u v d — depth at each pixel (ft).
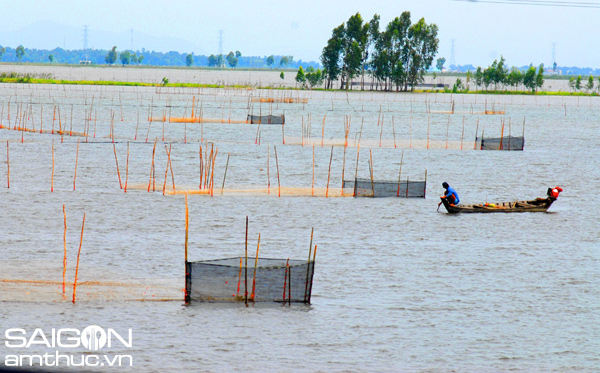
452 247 419.13
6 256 379.55
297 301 318.45
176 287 331.57
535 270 373.81
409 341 278.26
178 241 419.54
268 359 259.80
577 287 346.54
